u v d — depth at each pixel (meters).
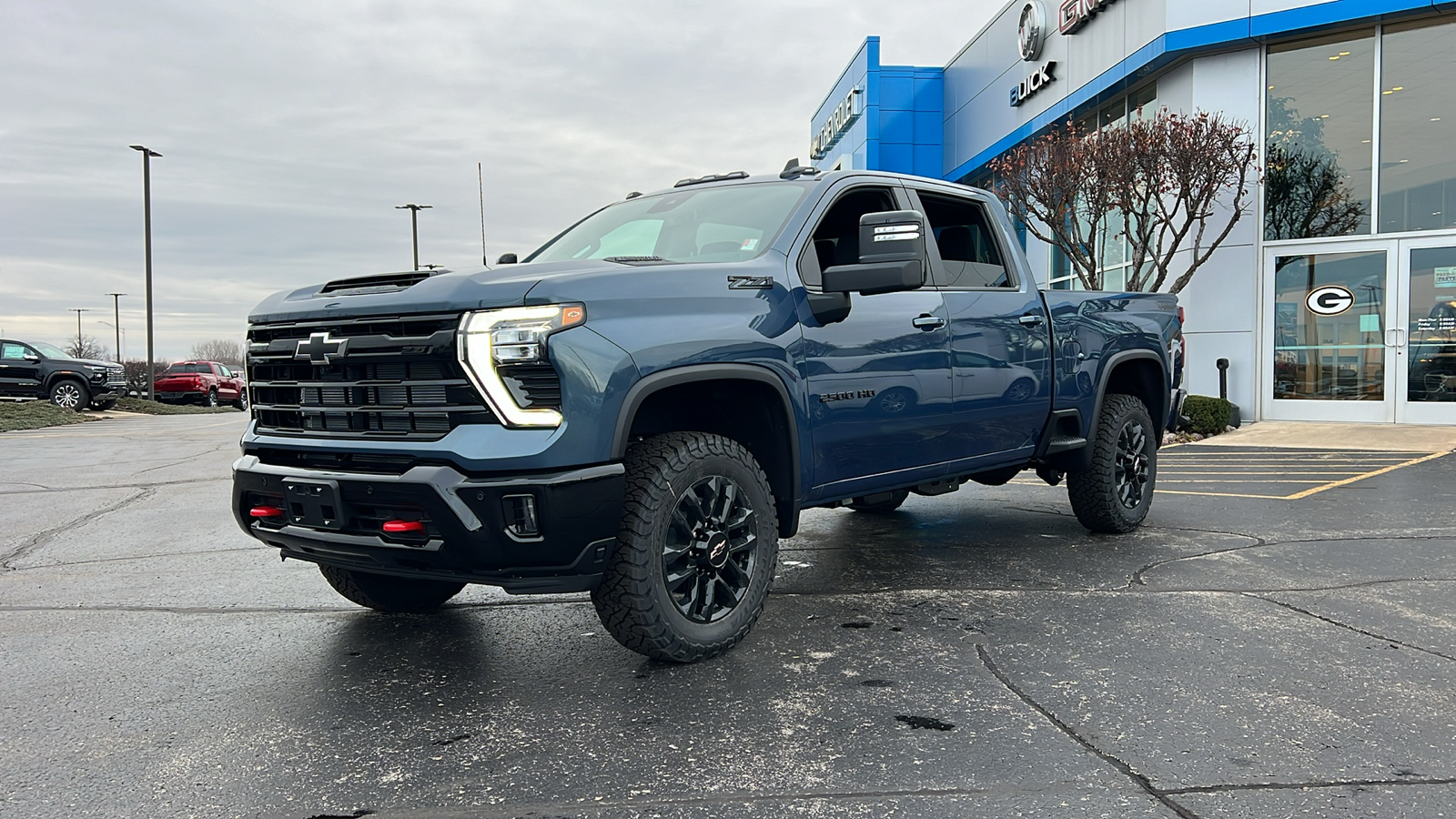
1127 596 4.46
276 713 3.15
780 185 4.38
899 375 4.28
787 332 3.77
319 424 3.49
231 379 40.50
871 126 22.12
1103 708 3.04
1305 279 13.35
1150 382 6.29
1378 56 12.79
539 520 3.04
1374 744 2.73
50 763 2.76
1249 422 13.55
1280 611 4.16
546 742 2.86
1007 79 18.70
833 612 4.27
